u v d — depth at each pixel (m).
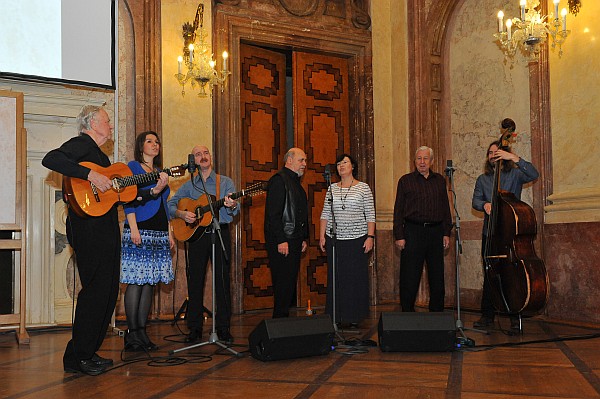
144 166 4.74
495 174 5.40
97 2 6.28
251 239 7.90
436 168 8.16
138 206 4.69
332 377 3.78
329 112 8.52
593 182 6.17
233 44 7.68
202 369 4.05
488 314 5.90
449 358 4.35
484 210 5.66
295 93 8.25
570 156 6.40
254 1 7.85
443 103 8.26
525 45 6.34
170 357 4.47
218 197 5.21
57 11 6.08
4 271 6.02
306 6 8.23
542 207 6.71
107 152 6.87
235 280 7.54
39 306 6.24
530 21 6.03
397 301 8.47
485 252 5.46
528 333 5.49
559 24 5.99
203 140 7.32
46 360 4.51
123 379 3.78
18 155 5.51
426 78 8.24
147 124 7.02
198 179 5.22
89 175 3.83
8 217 5.43
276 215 5.15
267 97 8.21
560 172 6.50
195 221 5.00
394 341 4.50
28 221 6.24
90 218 3.95
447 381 3.65
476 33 7.82
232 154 7.58
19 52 5.90
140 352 4.71
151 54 7.08
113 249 4.02
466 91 7.94
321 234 5.76
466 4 7.96
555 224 6.42
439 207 5.85
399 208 5.88
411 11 8.47
